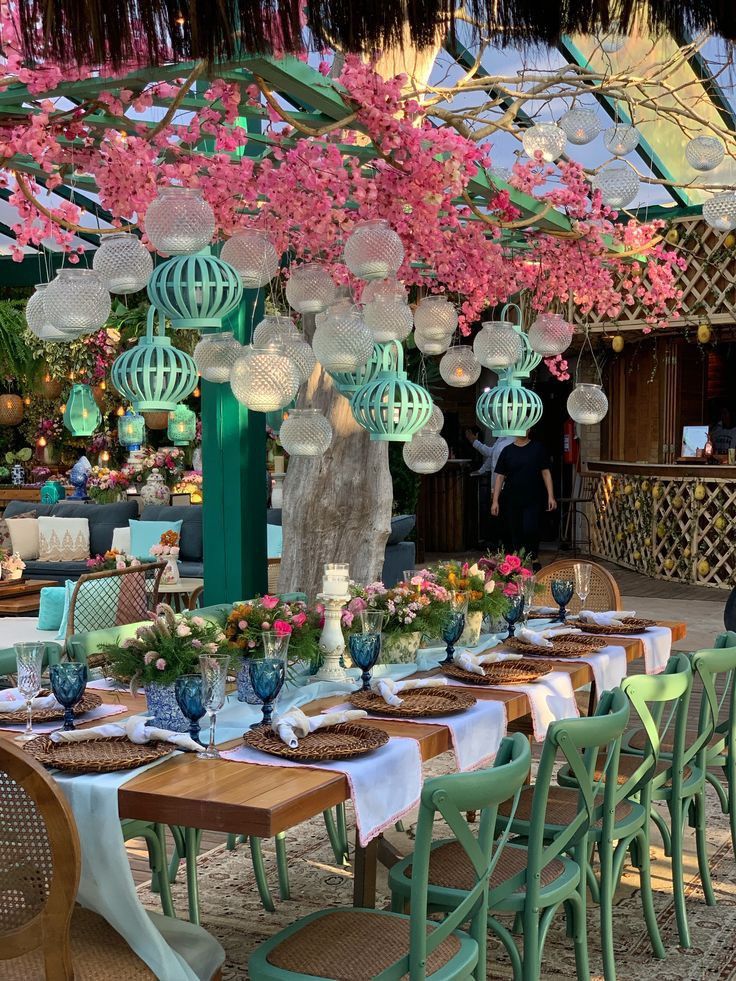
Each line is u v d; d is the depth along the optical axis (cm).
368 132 313
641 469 1228
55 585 885
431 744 271
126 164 305
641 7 193
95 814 227
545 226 482
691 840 429
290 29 194
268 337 341
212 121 323
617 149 421
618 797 310
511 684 335
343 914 253
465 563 411
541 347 443
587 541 1430
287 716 265
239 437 516
